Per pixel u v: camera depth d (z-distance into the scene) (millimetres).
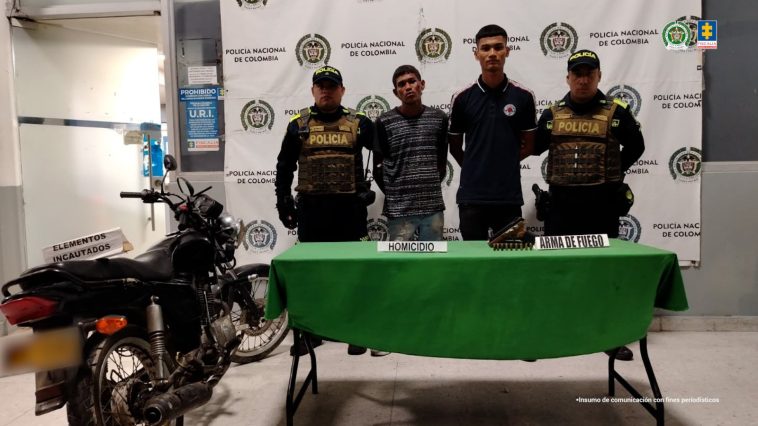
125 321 1631
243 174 3342
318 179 2783
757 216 3170
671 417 2141
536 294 1801
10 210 3438
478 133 2705
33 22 3527
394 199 2824
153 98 4590
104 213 4121
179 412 1723
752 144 3174
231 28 3279
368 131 2840
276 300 1855
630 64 3127
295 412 2232
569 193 2648
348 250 2055
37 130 3580
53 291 1567
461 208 2779
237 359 2809
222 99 3375
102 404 1696
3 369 1535
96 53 3965
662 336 3133
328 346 3104
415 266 1813
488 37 2586
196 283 2158
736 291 3203
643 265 1826
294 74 3281
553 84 3164
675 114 3137
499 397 2365
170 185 3426
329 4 3230
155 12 3438
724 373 2568
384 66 3232
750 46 3129
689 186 3166
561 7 3121
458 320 1814
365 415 2221
